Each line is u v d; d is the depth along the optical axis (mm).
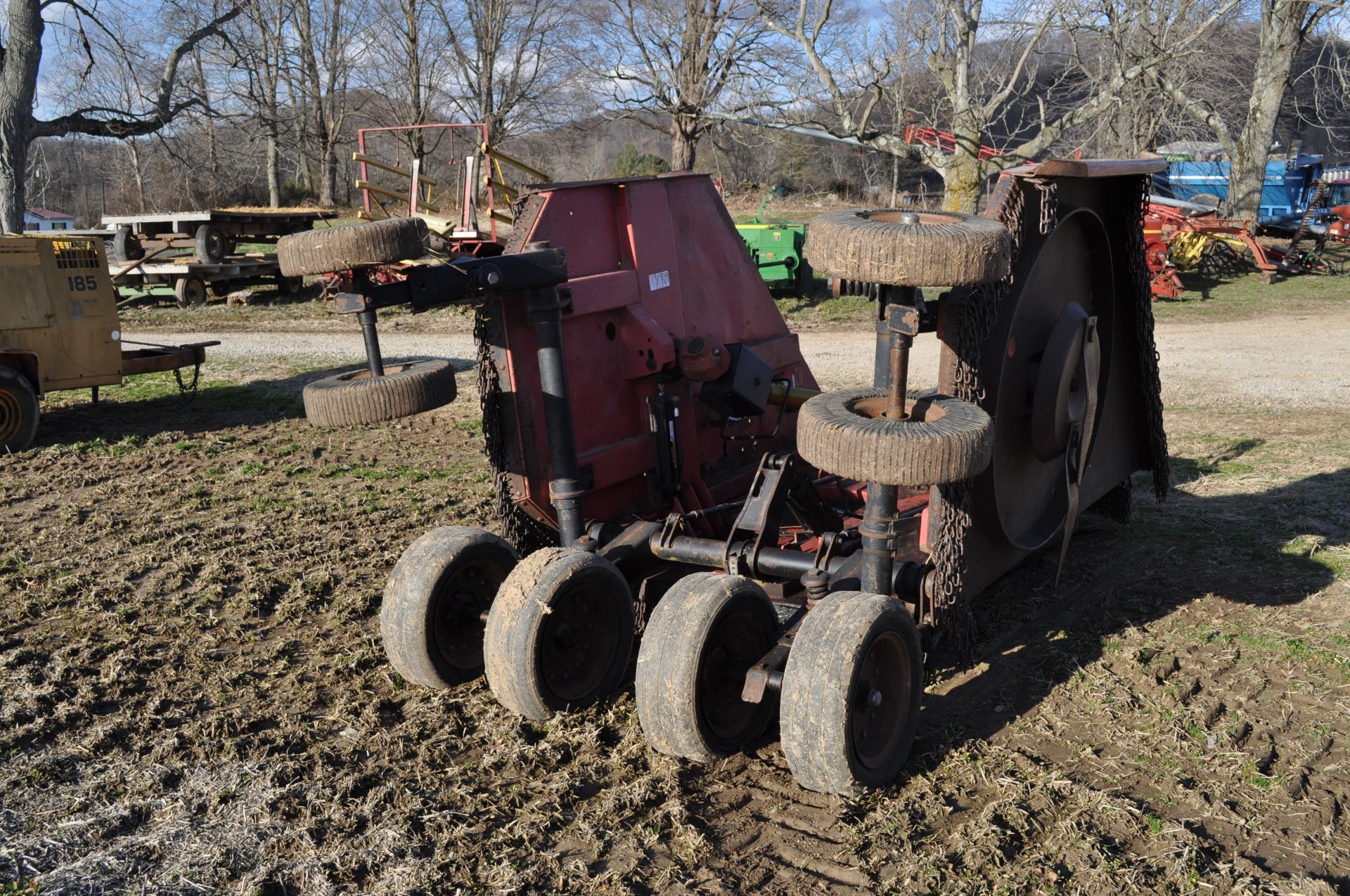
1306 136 47188
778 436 6836
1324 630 5715
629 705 4875
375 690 5191
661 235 5879
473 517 8273
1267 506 8047
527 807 4062
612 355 5598
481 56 39344
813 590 4652
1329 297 22031
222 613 6301
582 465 5398
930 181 42781
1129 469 7168
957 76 23672
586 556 4578
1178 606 6137
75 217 49719
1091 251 6172
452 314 21906
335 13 46031
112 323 11969
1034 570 6797
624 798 4086
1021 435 5688
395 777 4324
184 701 5070
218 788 4223
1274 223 31172
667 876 3648
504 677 4445
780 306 21438
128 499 9000
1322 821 3973
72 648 5684
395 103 44312
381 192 20172
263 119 37000
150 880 3625
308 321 21375
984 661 5422
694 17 26406
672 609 4176
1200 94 29547
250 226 24422
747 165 42969
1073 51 24625
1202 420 11305
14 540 7844
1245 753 4438
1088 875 3627
